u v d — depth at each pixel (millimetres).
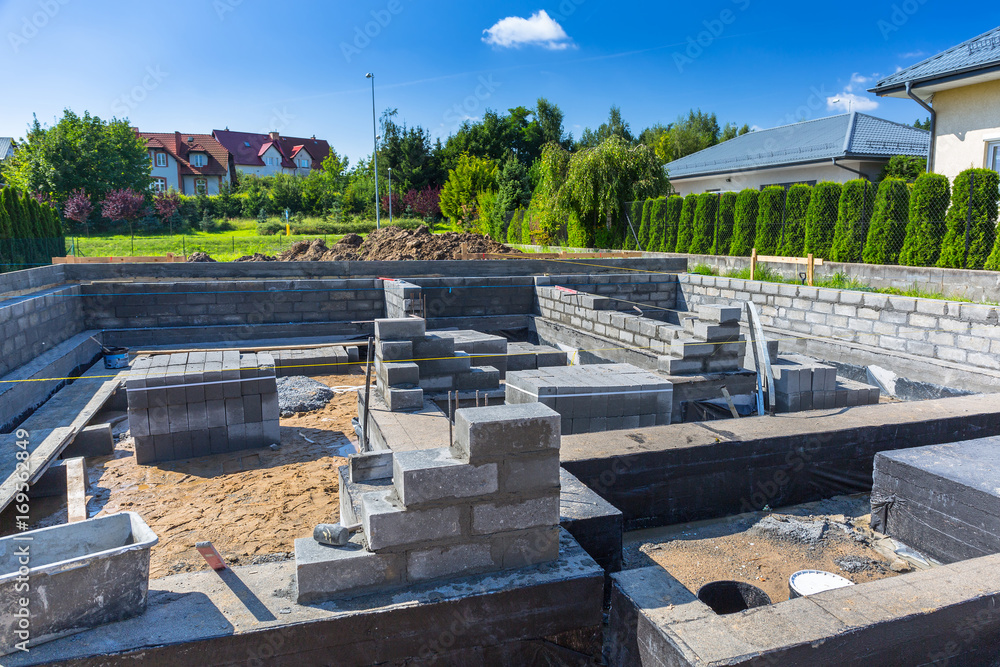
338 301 10789
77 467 5008
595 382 5527
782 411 6141
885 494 4109
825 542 4078
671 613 2539
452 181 34750
